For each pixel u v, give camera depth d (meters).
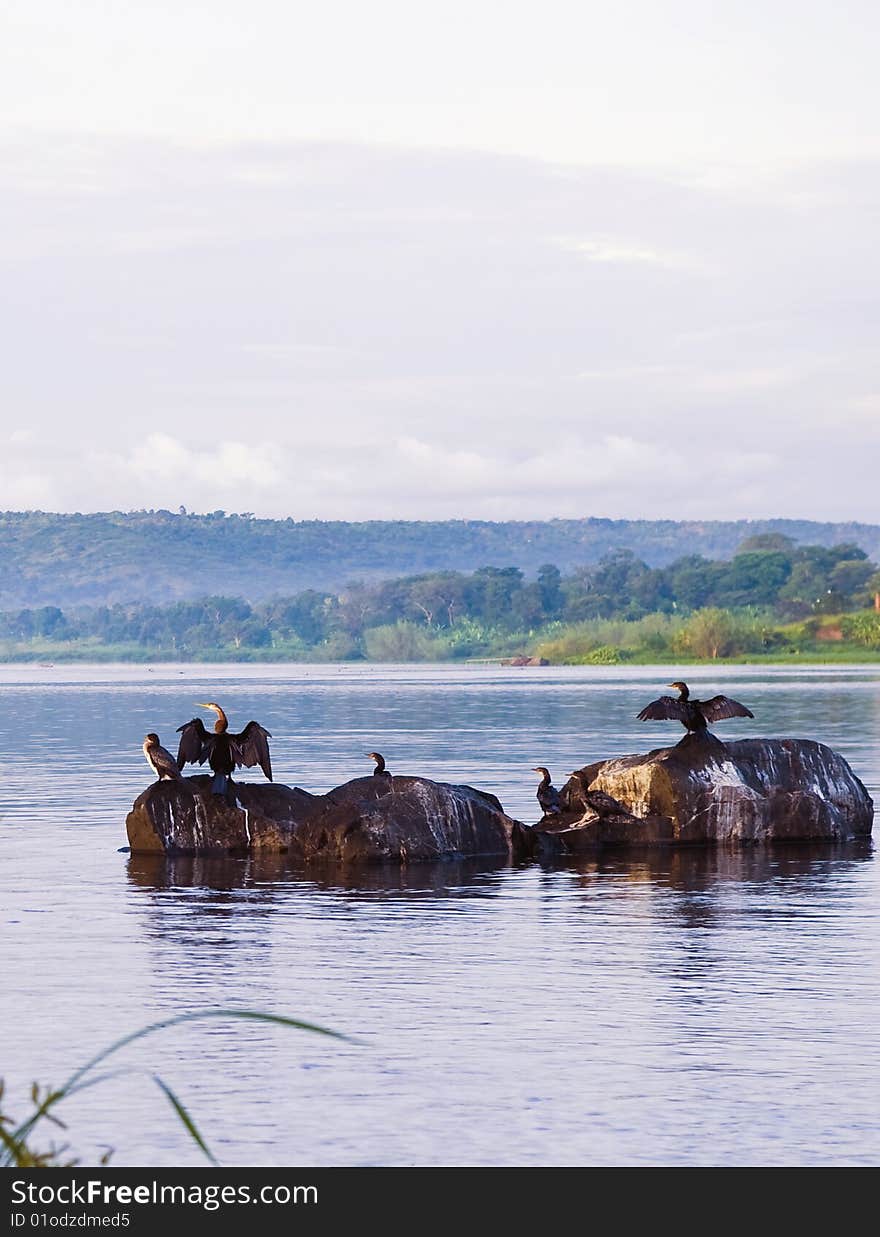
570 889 49.56
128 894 48.41
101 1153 24.44
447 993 34.03
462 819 57.91
